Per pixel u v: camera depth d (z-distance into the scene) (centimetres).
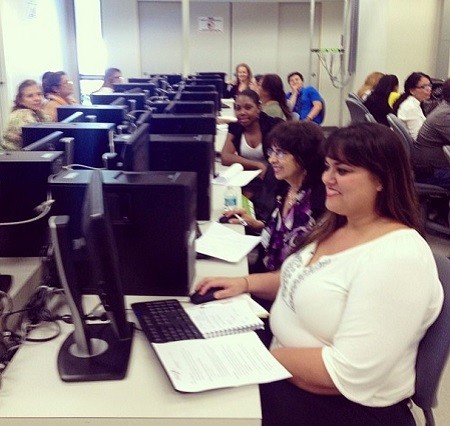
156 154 232
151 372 130
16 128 366
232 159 362
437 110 405
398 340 126
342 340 131
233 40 982
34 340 143
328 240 153
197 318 153
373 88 575
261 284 174
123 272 164
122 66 974
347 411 139
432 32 726
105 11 954
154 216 159
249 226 245
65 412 116
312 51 912
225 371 128
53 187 167
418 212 141
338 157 138
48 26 805
